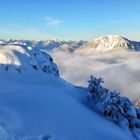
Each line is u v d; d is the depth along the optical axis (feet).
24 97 75.77
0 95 72.08
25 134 56.85
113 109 89.45
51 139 58.29
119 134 77.25
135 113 93.97
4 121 58.39
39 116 67.05
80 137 65.41
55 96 86.07
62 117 71.72
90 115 82.74
